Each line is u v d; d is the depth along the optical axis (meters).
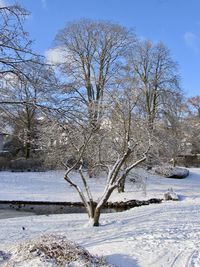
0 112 9.28
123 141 18.19
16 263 7.82
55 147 17.61
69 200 28.23
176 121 36.19
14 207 26.75
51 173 35.34
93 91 22.12
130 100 17.50
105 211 25.47
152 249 10.77
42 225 17.02
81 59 33.88
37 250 8.30
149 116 20.81
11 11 8.69
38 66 8.86
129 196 28.47
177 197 28.00
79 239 13.50
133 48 35.97
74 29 35.16
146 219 18.22
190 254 10.22
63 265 7.77
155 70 36.69
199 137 53.94
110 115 18.06
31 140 11.30
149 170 29.02
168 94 35.94
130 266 9.06
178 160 46.12
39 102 9.01
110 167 18.69
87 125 11.07
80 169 17.80
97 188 31.14
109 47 34.88
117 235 13.91
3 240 13.70
